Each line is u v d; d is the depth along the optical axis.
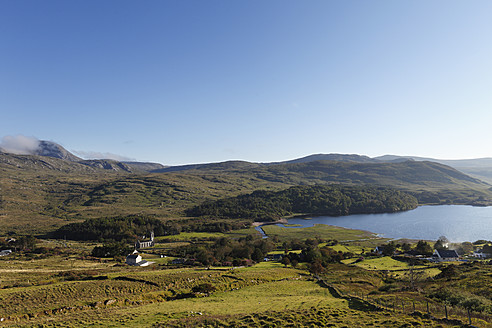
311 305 46.59
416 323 32.22
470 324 31.38
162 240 188.00
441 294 49.28
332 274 91.69
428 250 130.25
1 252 142.25
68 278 73.00
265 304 48.59
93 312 43.31
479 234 179.25
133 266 105.81
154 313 41.50
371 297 53.25
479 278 59.91
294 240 171.25
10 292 53.94
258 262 120.38
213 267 100.94
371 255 131.62
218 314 40.94
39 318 41.22
